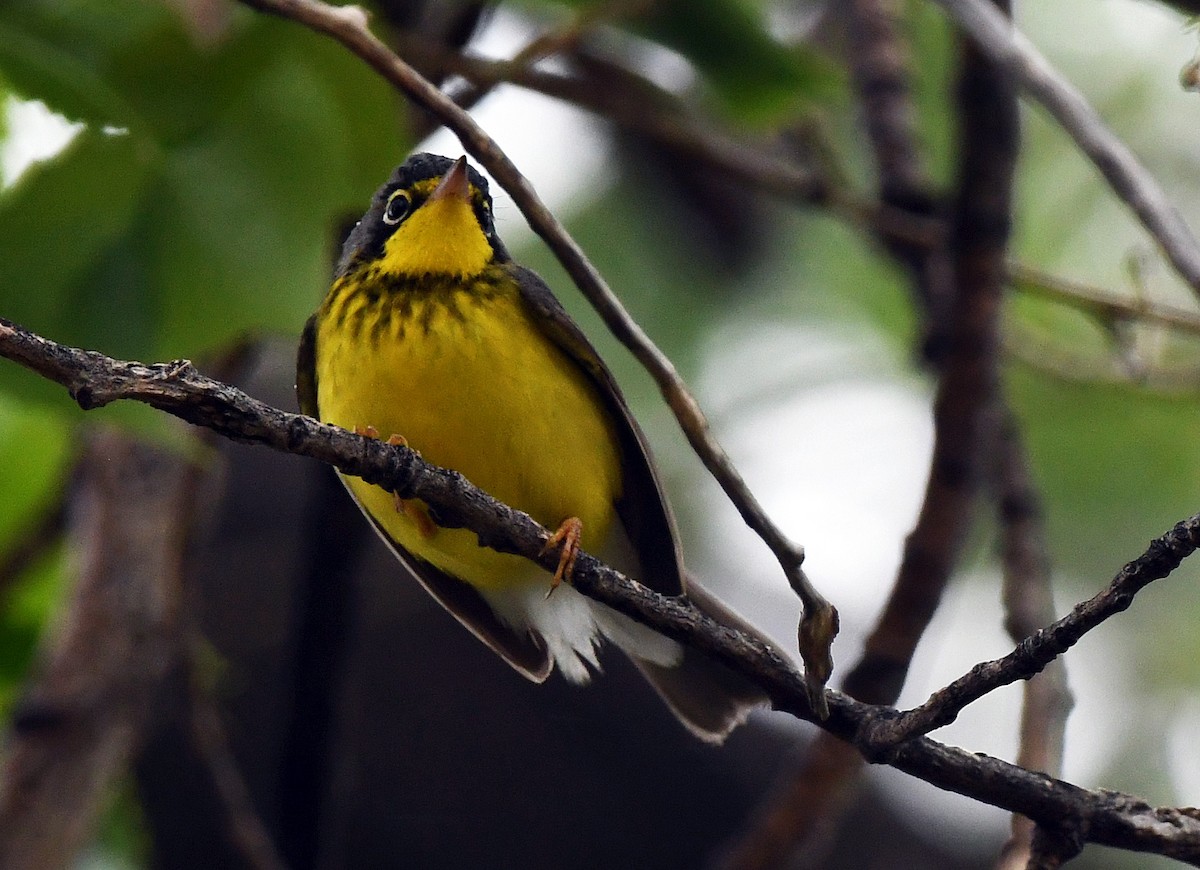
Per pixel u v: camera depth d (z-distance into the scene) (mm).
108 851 11547
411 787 14688
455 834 14594
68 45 8516
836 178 12734
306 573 10484
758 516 6504
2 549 11414
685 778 15102
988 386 9781
